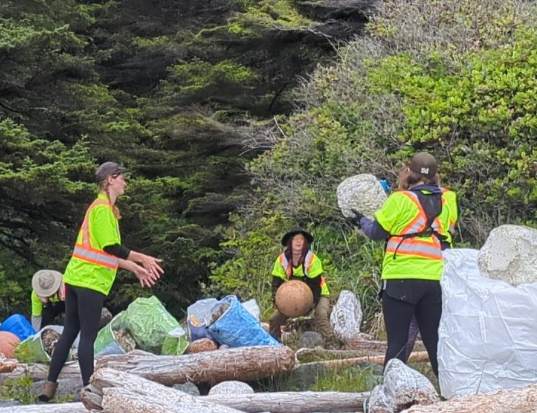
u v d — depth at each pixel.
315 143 14.46
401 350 7.54
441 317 7.08
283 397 7.58
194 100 23.30
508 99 12.20
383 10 16.80
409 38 15.07
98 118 20.36
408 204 7.54
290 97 21.78
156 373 8.84
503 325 6.61
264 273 14.48
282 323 11.74
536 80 12.05
